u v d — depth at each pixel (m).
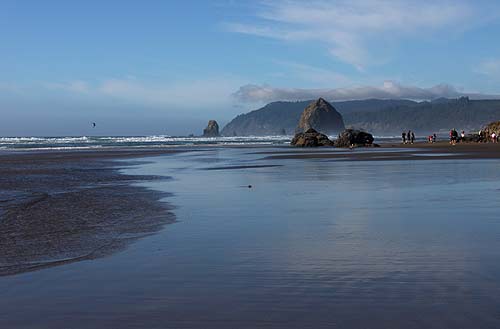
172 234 9.08
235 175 23.17
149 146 89.25
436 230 8.90
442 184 16.88
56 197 15.45
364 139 74.69
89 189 17.89
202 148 73.94
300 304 5.06
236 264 6.77
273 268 6.52
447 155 38.66
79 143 111.25
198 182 20.00
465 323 4.41
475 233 8.53
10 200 14.83
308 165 29.66
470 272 6.06
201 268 6.59
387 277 5.96
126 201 14.20
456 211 11.05
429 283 5.66
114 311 4.96
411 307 4.87
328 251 7.45
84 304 5.19
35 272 6.53
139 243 8.32
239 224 10.03
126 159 42.03
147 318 4.75
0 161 40.19
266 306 5.02
